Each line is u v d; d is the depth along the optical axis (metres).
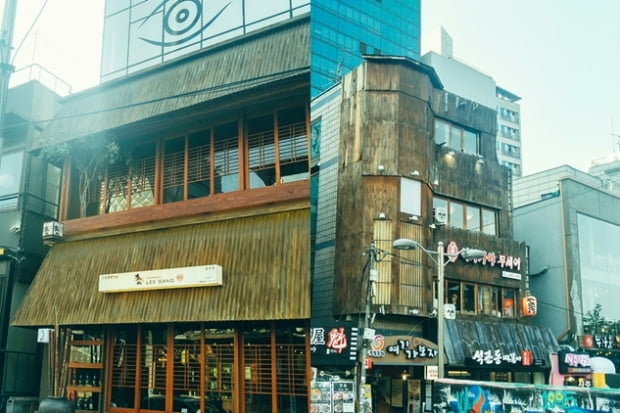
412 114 18.89
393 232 17.72
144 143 18.48
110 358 17.80
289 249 14.81
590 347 21.78
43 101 22.27
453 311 17.94
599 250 23.39
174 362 16.61
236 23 23.91
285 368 14.98
